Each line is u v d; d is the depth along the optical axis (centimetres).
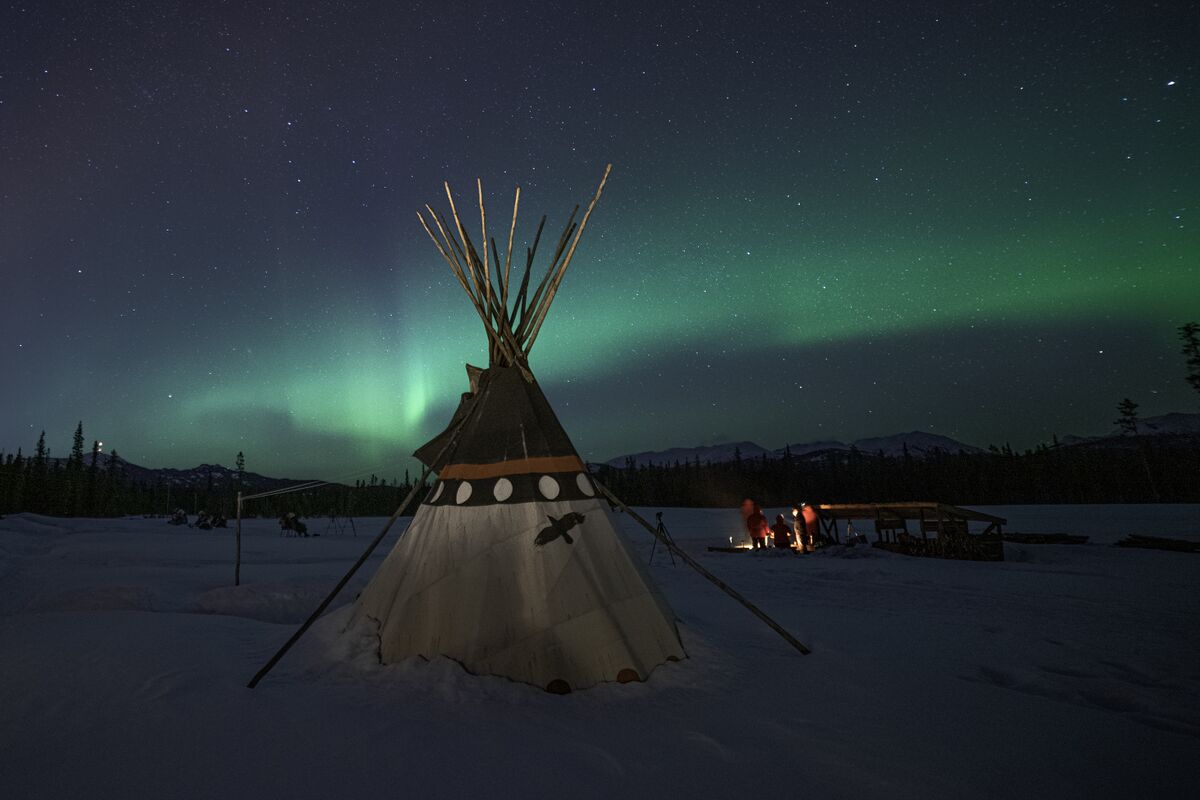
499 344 606
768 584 1025
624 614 454
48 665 407
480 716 347
